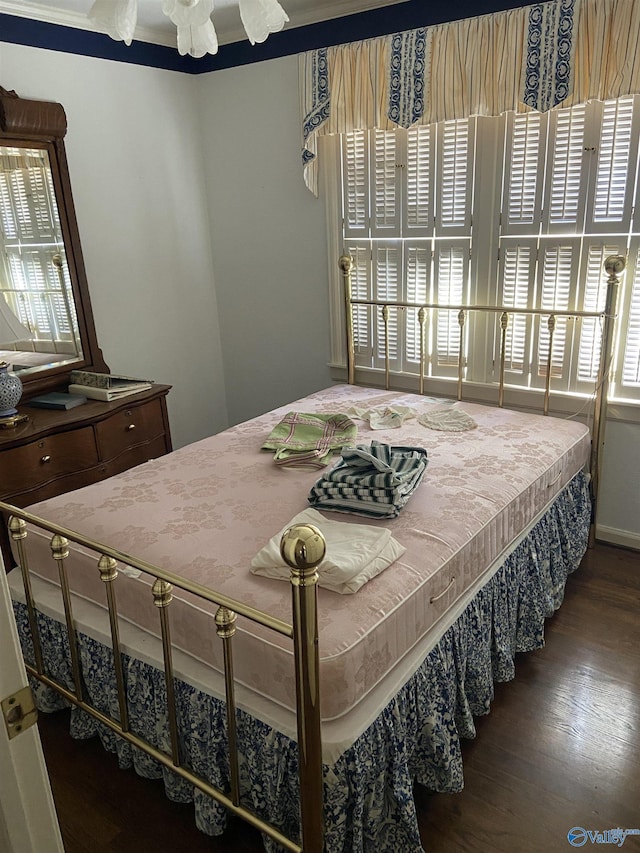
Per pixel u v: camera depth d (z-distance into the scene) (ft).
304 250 11.59
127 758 5.91
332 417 8.61
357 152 10.33
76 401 9.73
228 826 5.45
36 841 2.82
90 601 5.97
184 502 6.66
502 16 8.20
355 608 4.83
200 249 12.69
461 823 5.39
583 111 8.25
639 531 9.48
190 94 11.90
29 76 9.38
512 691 6.89
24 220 9.41
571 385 9.42
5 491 8.38
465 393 10.48
